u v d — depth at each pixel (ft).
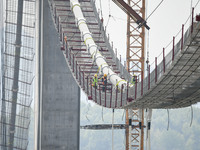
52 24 570.46
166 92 374.22
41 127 581.94
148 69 366.43
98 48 495.41
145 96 383.86
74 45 502.38
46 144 582.35
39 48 582.35
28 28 615.98
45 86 579.89
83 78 460.14
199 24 283.18
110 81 469.98
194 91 370.73
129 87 399.65
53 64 577.43
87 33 480.64
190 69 327.47
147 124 440.04
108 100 440.86
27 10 610.24
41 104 581.53
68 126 583.58
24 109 653.30
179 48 310.65
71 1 518.78
